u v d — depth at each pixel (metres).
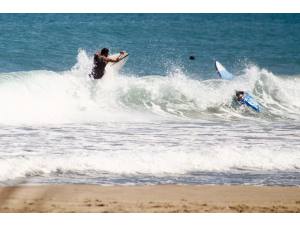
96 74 63.84
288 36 113.69
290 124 56.59
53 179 37.41
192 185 36.97
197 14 137.62
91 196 34.19
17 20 114.31
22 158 40.84
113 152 43.09
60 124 52.53
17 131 49.22
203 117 58.81
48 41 96.50
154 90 62.72
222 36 111.62
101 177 38.16
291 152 44.53
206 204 33.31
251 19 134.50
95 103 60.03
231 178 38.81
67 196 34.06
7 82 60.69
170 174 39.31
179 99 62.44
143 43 100.00
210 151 44.00
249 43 106.00
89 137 47.84
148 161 41.41
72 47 93.56
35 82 61.62
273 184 37.69
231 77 69.19
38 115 54.97
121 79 64.12
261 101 65.19
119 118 56.12
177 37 108.00
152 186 36.53
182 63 86.81
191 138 48.50
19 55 86.62
